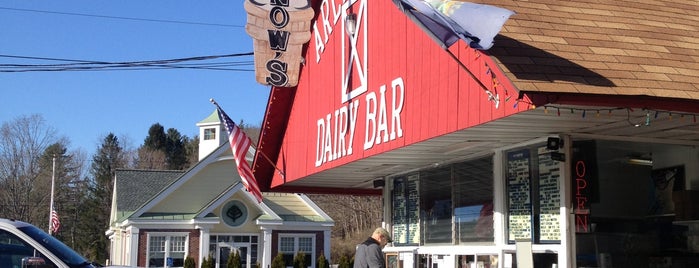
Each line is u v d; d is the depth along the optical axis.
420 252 12.57
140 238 36.34
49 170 73.44
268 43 13.20
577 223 8.96
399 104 9.98
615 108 7.22
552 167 9.21
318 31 13.46
